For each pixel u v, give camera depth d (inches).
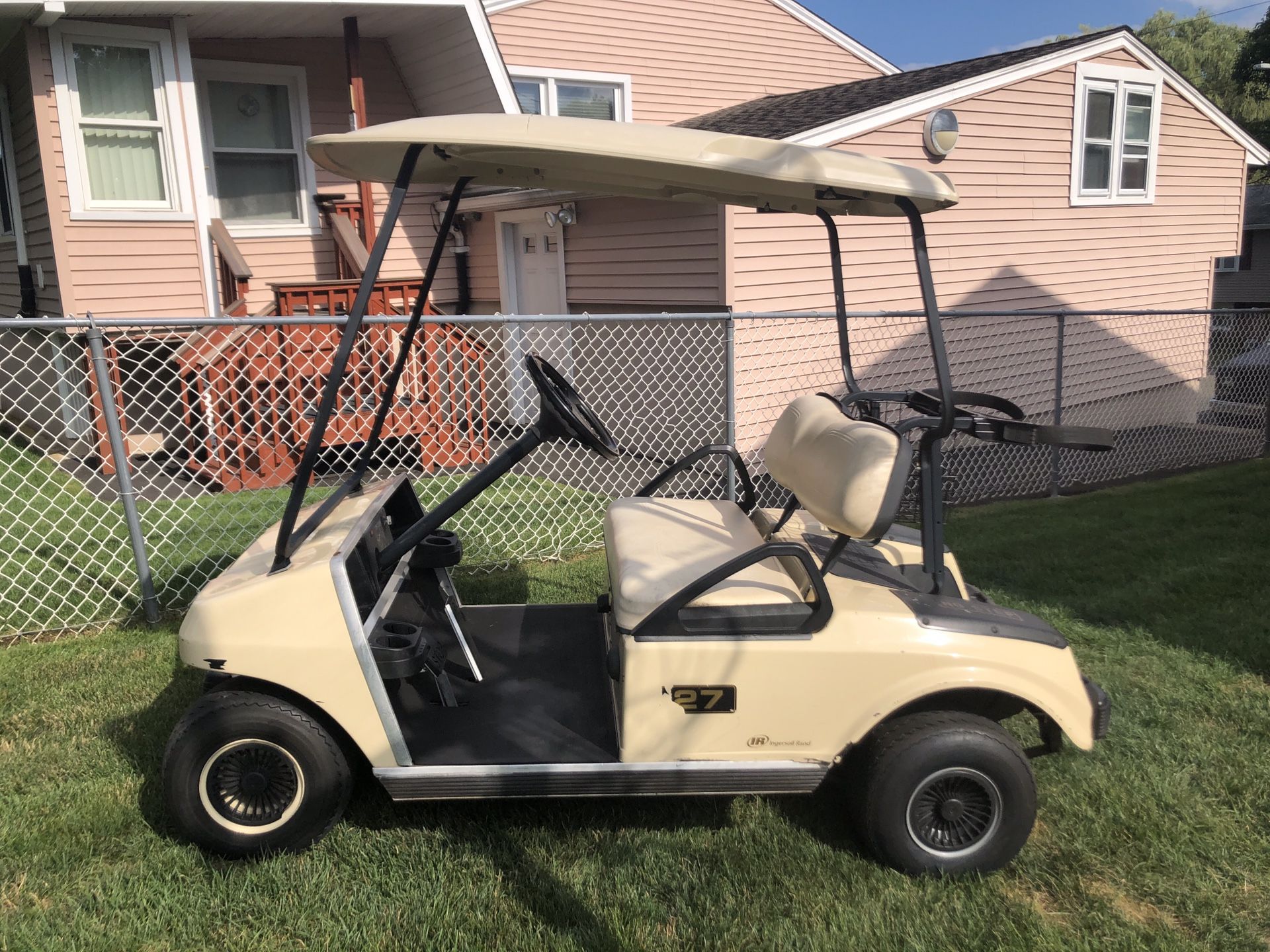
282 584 107.3
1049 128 382.0
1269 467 328.2
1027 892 108.8
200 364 279.6
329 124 383.6
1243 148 466.9
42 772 129.2
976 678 107.7
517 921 102.3
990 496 289.9
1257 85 1469.0
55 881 107.4
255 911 103.3
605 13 443.8
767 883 108.5
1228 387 457.1
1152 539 235.3
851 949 98.8
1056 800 124.3
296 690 106.7
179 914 102.8
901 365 354.3
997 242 376.8
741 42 486.9
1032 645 109.6
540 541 231.5
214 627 106.7
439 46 366.9
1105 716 112.6
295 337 304.2
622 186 133.3
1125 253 427.8
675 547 123.0
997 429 112.5
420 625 140.7
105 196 318.7
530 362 120.4
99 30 305.3
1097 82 393.7
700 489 295.3
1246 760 132.7
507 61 422.0
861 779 109.8
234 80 361.4
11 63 329.1
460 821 120.5
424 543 137.3
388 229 105.7
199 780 108.2
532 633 145.2
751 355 302.7
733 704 107.7
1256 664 161.9
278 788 110.6
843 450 109.6
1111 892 108.5
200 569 209.3
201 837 109.7
